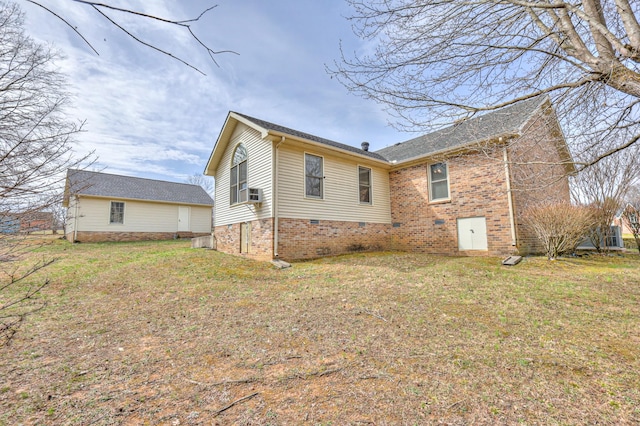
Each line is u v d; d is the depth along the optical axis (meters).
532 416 2.14
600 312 4.34
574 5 3.20
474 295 5.30
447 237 10.84
